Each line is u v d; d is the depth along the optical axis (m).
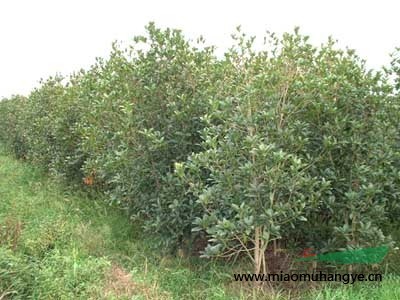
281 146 4.19
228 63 5.04
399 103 5.02
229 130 4.20
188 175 4.37
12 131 13.38
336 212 4.40
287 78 4.37
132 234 5.87
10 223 5.33
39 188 8.07
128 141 5.24
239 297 4.07
